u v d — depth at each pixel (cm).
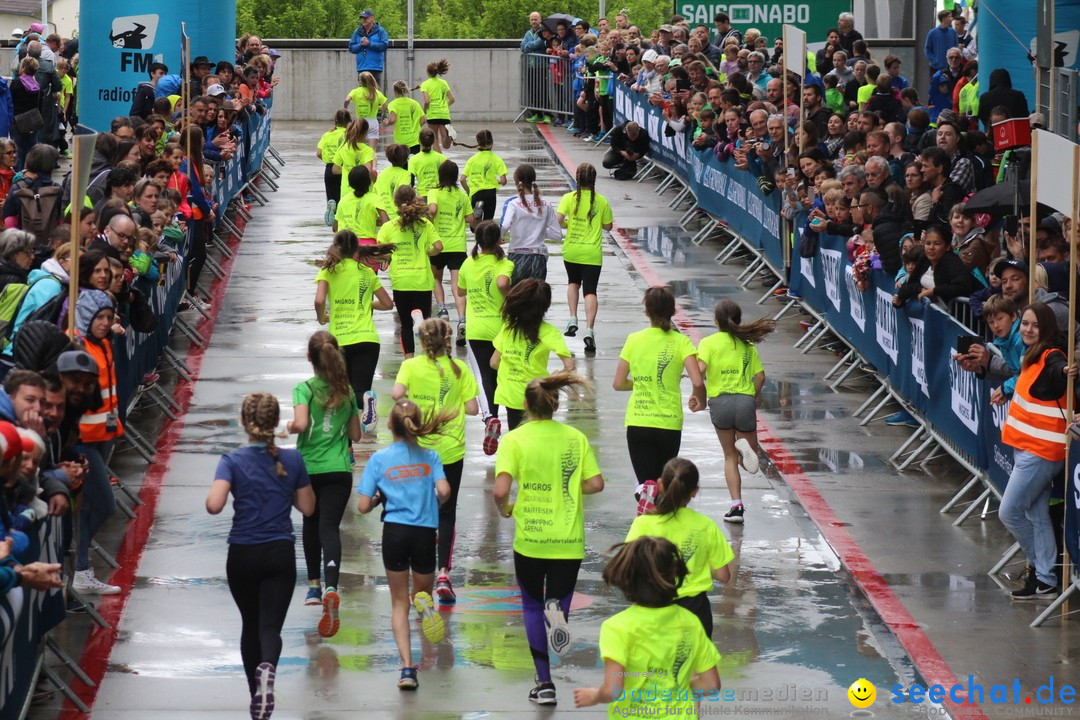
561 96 9719
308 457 2588
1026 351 2688
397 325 4934
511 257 4469
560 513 2309
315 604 2647
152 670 2406
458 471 2739
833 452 3672
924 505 3288
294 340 4653
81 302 2692
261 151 7562
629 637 1764
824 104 6388
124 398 3328
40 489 2162
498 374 3150
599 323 4922
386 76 10206
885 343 3850
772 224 5222
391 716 2242
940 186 3934
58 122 7725
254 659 2211
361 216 4738
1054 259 3131
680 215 6762
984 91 5375
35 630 2162
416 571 2378
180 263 4488
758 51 6825
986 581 2834
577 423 3891
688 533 2128
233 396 4053
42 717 2225
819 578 2859
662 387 2895
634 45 8206
